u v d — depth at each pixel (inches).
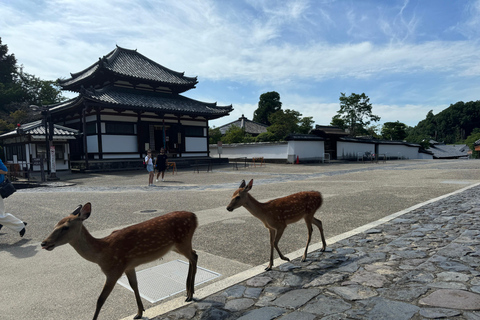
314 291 131.0
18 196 448.8
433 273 140.8
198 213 308.5
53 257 193.0
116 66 1019.3
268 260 177.9
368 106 1892.2
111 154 898.1
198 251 195.6
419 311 107.8
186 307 123.6
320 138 1165.1
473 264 148.7
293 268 159.9
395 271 146.6
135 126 954.1
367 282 136.1
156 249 117.1
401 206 316.2
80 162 842.8
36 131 815.7
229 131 1825.8
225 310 119.1
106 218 294.2
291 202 166.6
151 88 1090.1
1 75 1640.0
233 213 306.7
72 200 403.5
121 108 868.6
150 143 1005.2
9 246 217.5
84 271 169.8
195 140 1128.8
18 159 922.7
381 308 111.9
